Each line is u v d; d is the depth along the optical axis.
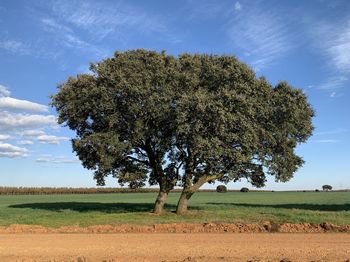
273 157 33.88
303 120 34.59
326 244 17.67
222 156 31.00
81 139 32.59
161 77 30.67
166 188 34.81
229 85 31.09
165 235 21.72
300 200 69.19
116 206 48.78
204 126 29.78
